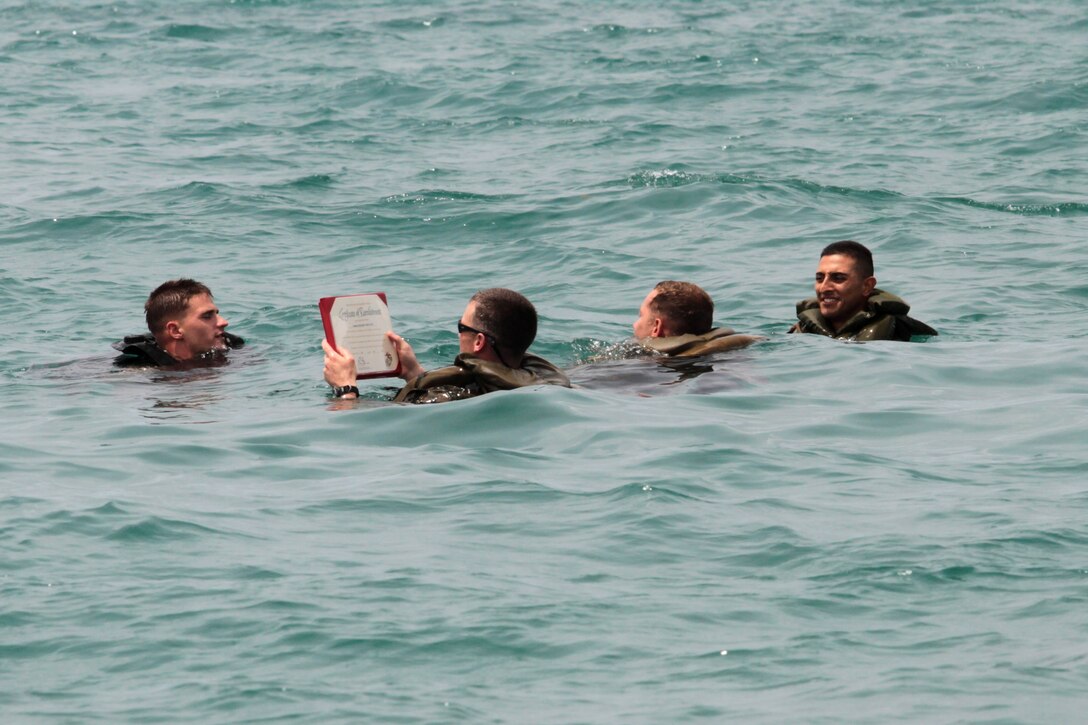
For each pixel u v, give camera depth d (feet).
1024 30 424.46
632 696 52.70
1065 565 64.49
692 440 88.58
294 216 196.03
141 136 274.57
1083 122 268.21
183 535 69.77
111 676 54.49
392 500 76.07
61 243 180.14
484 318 101.35
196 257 172.96
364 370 101.04
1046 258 163.02
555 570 65.16
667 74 346.54
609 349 117.29
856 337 122.31
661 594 62.13
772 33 427.74
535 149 253.65
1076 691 52.21
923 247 170.91
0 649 56.75
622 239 178.70
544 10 498.28
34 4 516.73
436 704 52.06
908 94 310.65
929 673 54.03
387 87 334.65
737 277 156.66
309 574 64.39
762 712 51.24
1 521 71.46
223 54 406.41
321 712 51.44
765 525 70.85
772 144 253.24
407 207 200.54
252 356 122.21
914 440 89.56
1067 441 87.40
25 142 263.90
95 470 83.76
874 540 68.23
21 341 131.34
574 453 86.12
